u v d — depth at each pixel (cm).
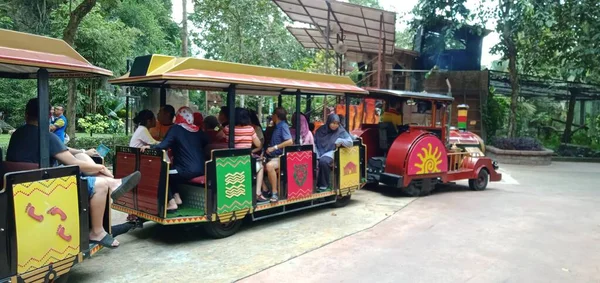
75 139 977
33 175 329
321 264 438
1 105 1270
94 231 397
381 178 798
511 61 1602
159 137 596
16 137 387
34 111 390
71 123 961
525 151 1465
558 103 2484
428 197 810
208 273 410
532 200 795
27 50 343
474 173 888
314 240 521
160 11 2456
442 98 855
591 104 2416
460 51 1825
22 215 322
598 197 837
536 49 1603
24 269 323
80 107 1542
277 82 575
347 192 703
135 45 1908
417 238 535
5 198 311
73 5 1332
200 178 519
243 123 557
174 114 605
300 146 619
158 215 482
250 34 1596
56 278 355
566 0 1427
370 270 423
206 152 550
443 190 900
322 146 703
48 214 340
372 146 892
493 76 1806
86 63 375
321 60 1944
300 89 615
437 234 554
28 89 1263
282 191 594
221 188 511
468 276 412
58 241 348
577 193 884
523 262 454
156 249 483
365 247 496
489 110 1752
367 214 660
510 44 1562
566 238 545
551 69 1719
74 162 392
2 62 317
